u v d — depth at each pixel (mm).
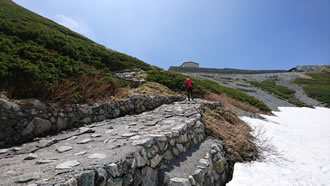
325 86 33094
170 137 3498
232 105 12523
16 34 7812
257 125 8758
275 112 15852
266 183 3805
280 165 4742
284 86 34156
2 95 3406
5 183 1659
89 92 5328
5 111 3139
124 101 6297
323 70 56812
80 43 14500
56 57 6535
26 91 3857
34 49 6141
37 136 3543
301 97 26016
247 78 39906
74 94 4695
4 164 2223
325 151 6508
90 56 12031
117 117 5816
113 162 2201
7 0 20625
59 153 2672
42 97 4047
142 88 10016
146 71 15352
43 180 1708
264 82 36375
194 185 2799
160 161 3016
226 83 29062
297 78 41469
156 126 4367
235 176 4004
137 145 2793
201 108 7070
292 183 3885
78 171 1897
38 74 4336
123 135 3518
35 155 2574
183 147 3898
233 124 7488
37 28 10008
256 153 5195
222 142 5086
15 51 5375
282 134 8109
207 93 12781
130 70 15070
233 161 4531
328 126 11781
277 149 5891
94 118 4992
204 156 3783
